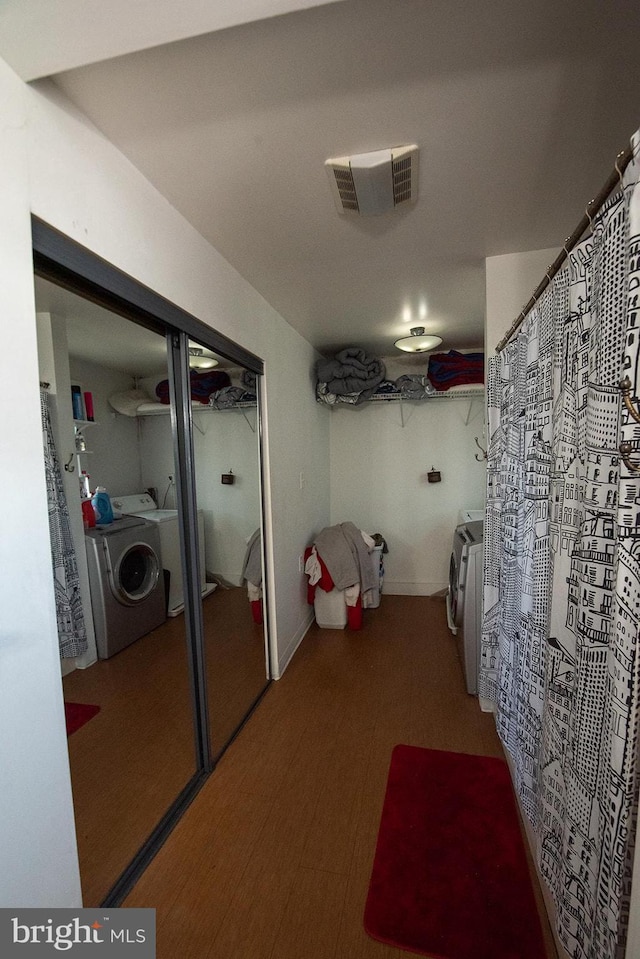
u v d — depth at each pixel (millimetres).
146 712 2109
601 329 859
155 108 1074
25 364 889
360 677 2625
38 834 916
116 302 1299
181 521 1704
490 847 1467
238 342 2070
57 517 1642
